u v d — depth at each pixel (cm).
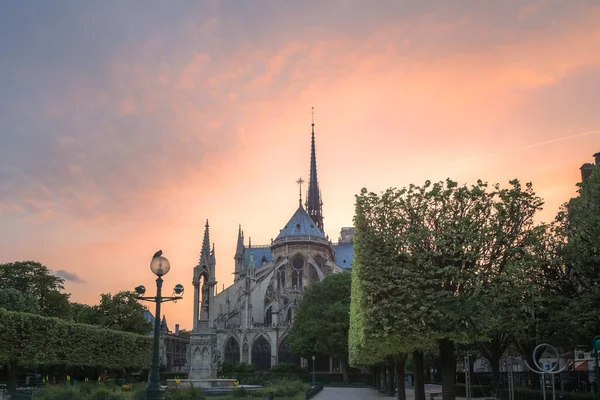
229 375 11131
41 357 6762
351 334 6047
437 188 3675
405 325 3434
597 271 3597
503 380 5784
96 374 10044
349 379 12575
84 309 10869
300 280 16225
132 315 10888
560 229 3862
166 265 2605
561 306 3706
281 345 14600
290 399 5900
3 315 6344
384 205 3753
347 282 11694
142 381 10369
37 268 9631
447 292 3391
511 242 3534
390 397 6962
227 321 15650
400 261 3628
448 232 3494
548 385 4575
